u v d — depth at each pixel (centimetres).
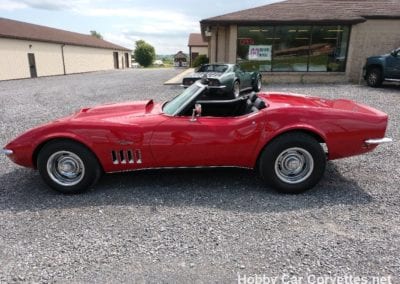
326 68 1552
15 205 336
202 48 4934
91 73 3183
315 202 329
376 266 230
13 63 2298
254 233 273
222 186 372
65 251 254
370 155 471
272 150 337
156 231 280
